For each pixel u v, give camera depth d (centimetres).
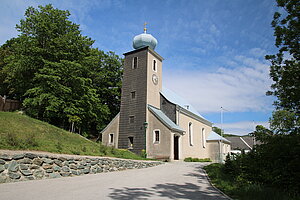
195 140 4109
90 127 4412
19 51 3016
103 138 3578
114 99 4578
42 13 3222
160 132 3108
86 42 3591
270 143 1134
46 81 2894
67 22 3353
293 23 1236
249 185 1003
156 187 1062
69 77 3136
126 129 3378
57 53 3120
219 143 4606
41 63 3111
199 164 2634
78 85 3241
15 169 1010
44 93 2898
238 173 1337
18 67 2919
